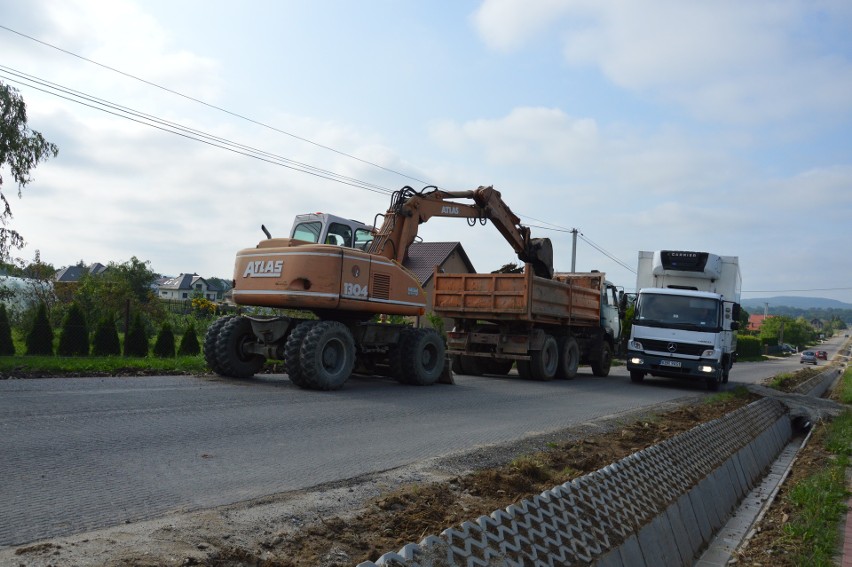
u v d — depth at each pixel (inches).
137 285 1542.8
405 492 193.9
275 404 353.1
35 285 750.5
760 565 210.7
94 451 221.3
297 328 425.4
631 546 171.8
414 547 117.1
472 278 641.6
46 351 585.3
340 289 439.2
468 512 179.9
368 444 270.5
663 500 214.5
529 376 647.8
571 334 720.3
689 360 645.9
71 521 151.3
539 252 700.0
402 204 533.3
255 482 199.3
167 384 402.0
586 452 280.5
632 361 671.1
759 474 356.8
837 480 295.3
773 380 840.3
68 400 314.3
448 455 256.5
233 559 133.3
